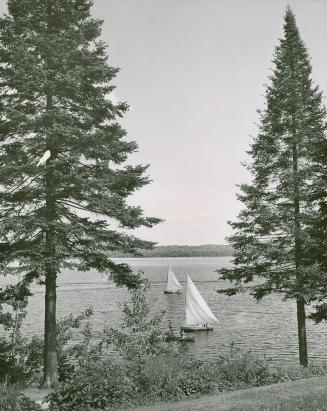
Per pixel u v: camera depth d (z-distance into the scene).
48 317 18.31
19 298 18.53
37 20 18.97
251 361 15.17
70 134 17.81
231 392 12.68
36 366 20.53
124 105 19.61
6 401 11.77
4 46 18.77
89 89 19.38
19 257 16.91
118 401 12.41
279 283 23.27
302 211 23.59
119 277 19.66
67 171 18.72
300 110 24.28
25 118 17.33
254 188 24.09
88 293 101.88
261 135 24.81
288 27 25.95
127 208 19.03
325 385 11.80
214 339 49.66
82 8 19.75
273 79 25.22
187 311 55.88
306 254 23.08
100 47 19.77
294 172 23.38
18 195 18.16
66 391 12.46
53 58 17.97
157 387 13.10
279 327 56.56
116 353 34.06
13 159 17.81
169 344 18.31
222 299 93.12
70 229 17.19
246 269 24.16
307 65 25.48
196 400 12.04
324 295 22.25
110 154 18.78
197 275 188.50
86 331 21.50
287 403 10.28
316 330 53.31
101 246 18.70
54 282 18.59
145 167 19.88
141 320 20.12
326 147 23.11
